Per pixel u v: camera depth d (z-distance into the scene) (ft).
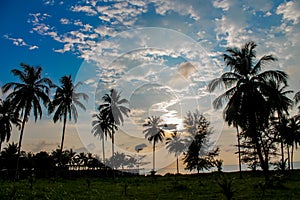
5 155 190.39
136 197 52.95
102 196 54.19
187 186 69.41
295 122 140.15
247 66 82.02
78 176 155.43
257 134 88.33
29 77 112.16
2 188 58.90
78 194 57.21
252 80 82.89
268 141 120.67
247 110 81.00
